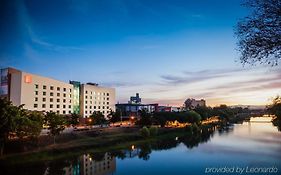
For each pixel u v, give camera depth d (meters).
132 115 195.62
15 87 125.56
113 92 196.12
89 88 173.25
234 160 62.50
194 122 153.00
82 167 55.78
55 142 74.94
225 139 111.44
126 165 58.78
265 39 9.66
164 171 53.00
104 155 70.44
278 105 95.38
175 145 92.75
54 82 143.88
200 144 95.50
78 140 82.88
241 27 10.23
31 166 53.03
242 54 10.27
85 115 168.75
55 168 53.34
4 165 50.75
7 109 52.12
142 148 84.44
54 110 143.25
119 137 92.88
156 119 140.00
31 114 60.50
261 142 99.31
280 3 9.41
